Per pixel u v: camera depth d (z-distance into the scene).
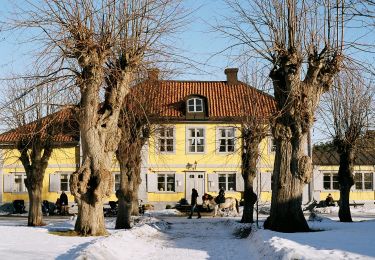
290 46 21.20
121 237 19.34
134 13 20.77
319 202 49.34
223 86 54.44
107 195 20.56
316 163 50.88
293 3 21.25
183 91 53.62
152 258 16.25
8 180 50.28
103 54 20.09
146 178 49.88
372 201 50.97
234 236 23.98
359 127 31.64
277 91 21.67
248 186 31.70
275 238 16.17
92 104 20.17
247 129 32.66
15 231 21.95
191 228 29.25
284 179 21.17
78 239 18.86
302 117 21.00
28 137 28.50
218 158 50.31
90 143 20.20
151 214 44.09
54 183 50.16
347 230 20.39
